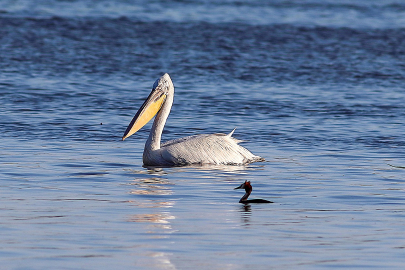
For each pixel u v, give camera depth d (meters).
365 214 10.20
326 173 13.40
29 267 7.55
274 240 8.77
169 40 36.66
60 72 27.75
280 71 29.34
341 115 20.73
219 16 46.75
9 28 38.16
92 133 17.70
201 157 14.52
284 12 50.38
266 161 14.73
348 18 48.16
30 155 14.71
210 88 25.31
